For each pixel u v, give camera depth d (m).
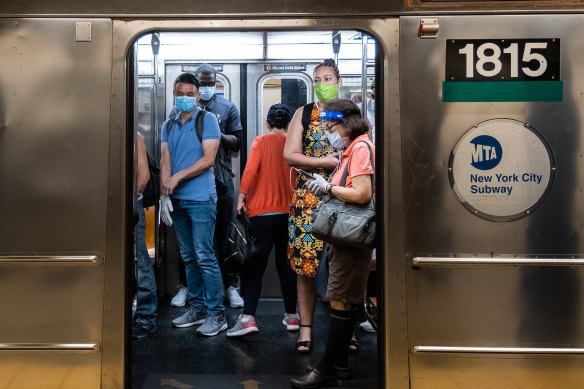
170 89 5.53
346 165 3.48
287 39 5.38
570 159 3.20
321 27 3.23
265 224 4.35
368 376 3.72
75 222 3.23
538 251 3.21
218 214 5.30
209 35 5.27
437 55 3.21
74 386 3.27
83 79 3.23
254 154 4.36
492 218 3.20
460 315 3.22
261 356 4.07
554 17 3.19
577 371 3.22
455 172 3.21
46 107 3.23
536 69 3.19
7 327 3.25
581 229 3.20
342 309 3.50
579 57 3.19
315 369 3.55
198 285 4.73
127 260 3.27
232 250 4.28
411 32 3.22
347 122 3.46
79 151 3.23
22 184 3.23
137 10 3.24
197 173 4.38
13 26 3.23
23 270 3.24
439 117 3.21
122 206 3.23
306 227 4.00
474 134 3.20
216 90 5.54
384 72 3.21
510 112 3.20
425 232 3.21
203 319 4.77
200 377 3.70
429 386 3.24
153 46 5.26
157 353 4.12
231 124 5.34
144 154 4.30
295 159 3.99
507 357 3.22
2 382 3.27
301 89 5.54
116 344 3.25
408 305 3.22
